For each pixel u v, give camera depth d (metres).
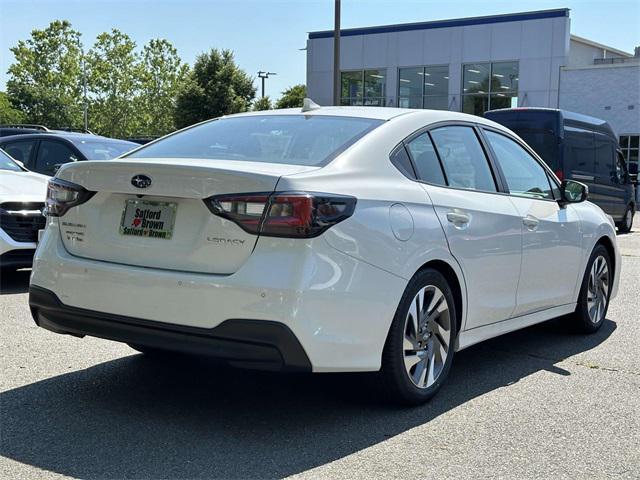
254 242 3.48
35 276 4.07
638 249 13.48
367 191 3.85
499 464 3.43
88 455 3.42
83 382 4.52
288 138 4.27
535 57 32.69
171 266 3.65
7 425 3.78
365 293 3.70
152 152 4.48
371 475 3.27
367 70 36.72
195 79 53.62
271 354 3.44
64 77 70.31
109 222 3.90
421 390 4.20
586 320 6.13
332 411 4.11
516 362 5.30
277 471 3.29
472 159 4.86
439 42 34.72
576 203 5.77
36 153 10.59
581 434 3.85
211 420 3.93
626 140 31.45
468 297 4.51
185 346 3.56
